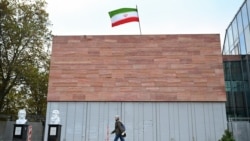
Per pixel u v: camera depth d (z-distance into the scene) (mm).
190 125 17969
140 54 19375
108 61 19406
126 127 18172
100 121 18406
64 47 19875
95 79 19125
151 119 18219
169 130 17969
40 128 21188
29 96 28750
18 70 26359
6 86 27172
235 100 23891
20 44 26781
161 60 19156
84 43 19891
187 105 18312
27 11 27641
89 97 18797
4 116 25484
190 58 19062
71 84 19109
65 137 18219
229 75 24891
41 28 28391
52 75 19297
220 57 18953
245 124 18453
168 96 18469
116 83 18938
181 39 19469
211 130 17797
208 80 18594
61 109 18703
